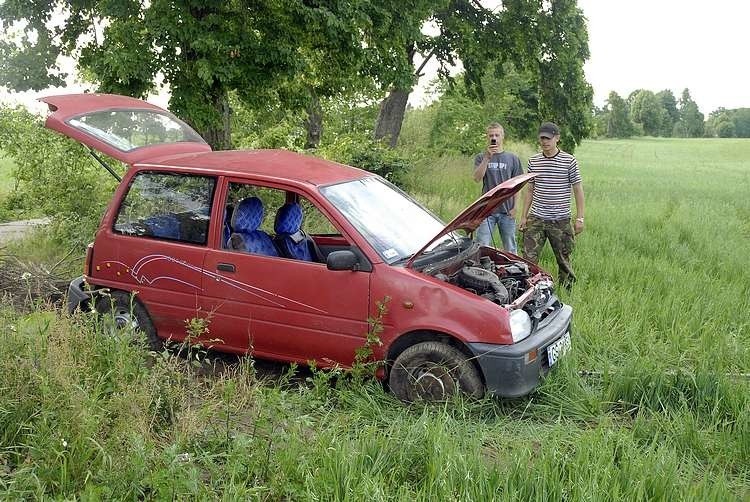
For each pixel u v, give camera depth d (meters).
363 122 28.02
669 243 12.17
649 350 6.32
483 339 5.20
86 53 12.87
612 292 8.00
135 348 5.00
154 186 6.29
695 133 198.62
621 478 4.02
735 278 9.66
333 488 3.91
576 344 6.47
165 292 6.14
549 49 24.08
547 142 8.28
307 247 6.53
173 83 11.55
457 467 4.04
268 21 12.09
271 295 5.75
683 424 4.87
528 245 8.59
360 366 5.34
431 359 5.33
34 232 10.91
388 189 6.57
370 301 5.45
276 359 5.89
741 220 17.92
